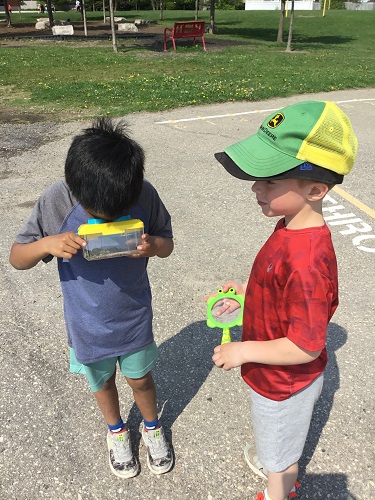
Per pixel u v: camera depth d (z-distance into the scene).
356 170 5.62
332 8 53.28
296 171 1.36
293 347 1.41
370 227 4.29
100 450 2.21
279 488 1.82
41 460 2.16
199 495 2.02
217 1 48.91
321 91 10.09
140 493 2.02
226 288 1.96
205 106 8.57
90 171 1.35
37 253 1.53
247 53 16.84
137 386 1.97
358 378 2.62
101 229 1.45
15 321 3.06
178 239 4.02
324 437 2.27
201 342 2.88
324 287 1.36
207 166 5.66
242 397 2.50
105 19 30.22
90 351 1.78
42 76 11.81
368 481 2.08
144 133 6.92
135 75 11.88
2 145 6.38
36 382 2.58
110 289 1.67
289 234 1.45
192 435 2.29
